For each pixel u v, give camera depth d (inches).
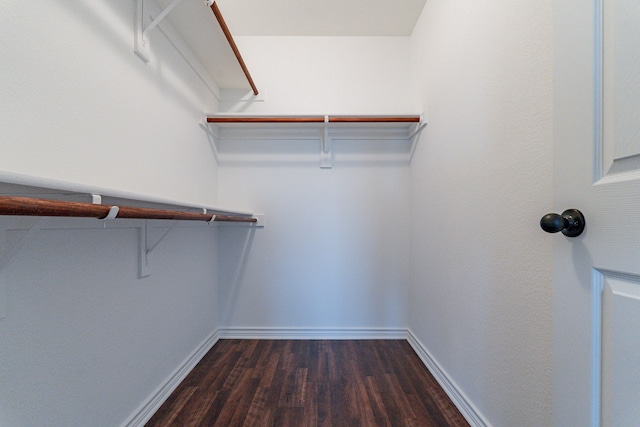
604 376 20.1
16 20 27.1
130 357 44.6
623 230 18.6
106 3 38.6
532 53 33.0
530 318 33.6
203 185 73.5
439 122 60.9
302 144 84.8
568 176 23.4
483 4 43.4
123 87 42.2
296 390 57.5
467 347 48.5
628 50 18.6
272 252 84.8
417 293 75.4
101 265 38.6
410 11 73.0
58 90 31.6
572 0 22.9
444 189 58.1
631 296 18.3
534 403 32.9
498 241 39.8
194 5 50.2
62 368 32.8
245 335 84.0
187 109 63.7
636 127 18.1
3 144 26.3
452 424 48.2
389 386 59.0
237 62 69.3
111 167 39.8
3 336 26.9
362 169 84.8
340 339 83.7
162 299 53.7
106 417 39.5
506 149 37.9
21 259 28.4
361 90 83.9
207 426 47.6
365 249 84.8
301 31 81.7
